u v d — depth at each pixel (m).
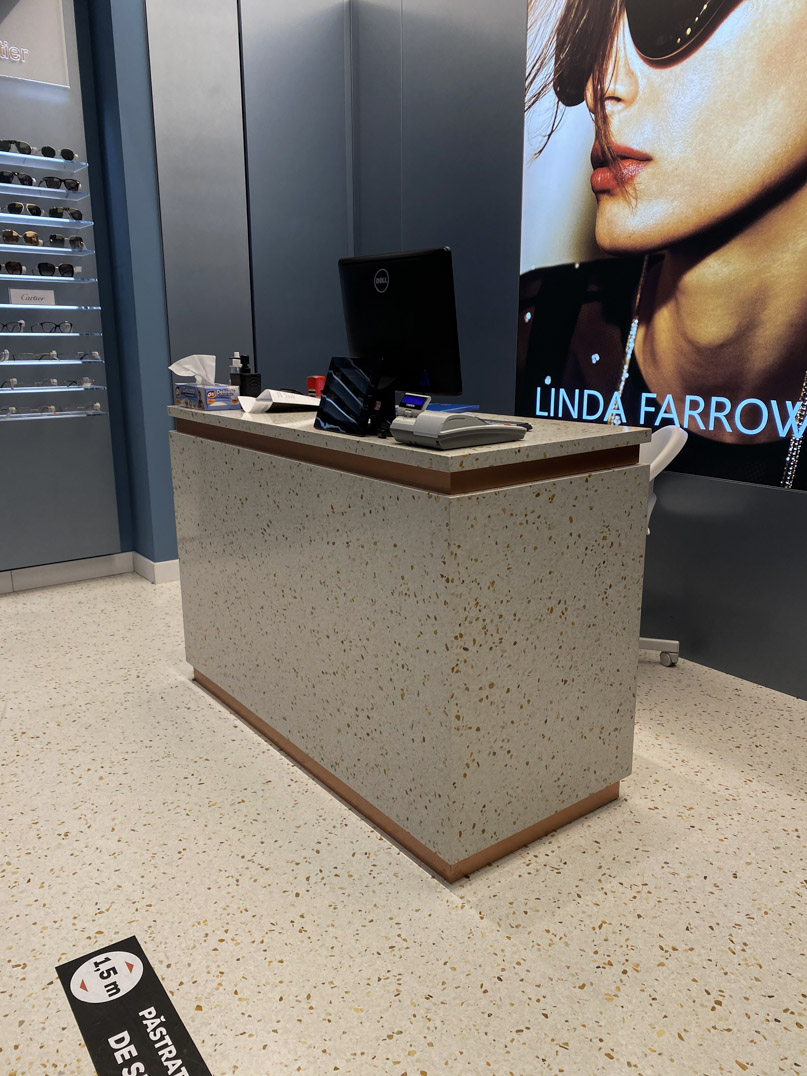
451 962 1.56
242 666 2.52
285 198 4.24
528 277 3.52
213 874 1.83
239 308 4.18
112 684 2.90
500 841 1.86
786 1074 1.31
